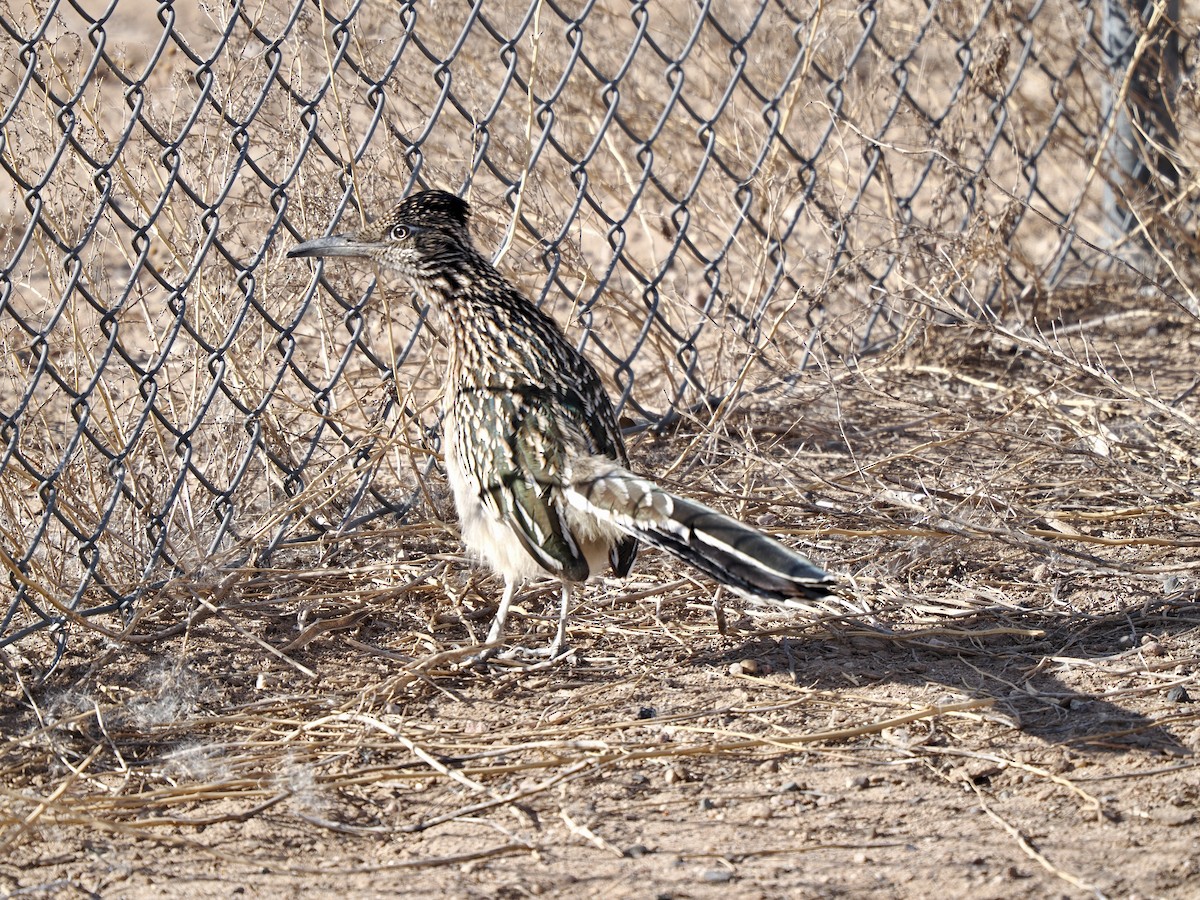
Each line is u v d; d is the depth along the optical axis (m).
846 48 10.50
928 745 5.92
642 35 9.07
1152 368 9.89
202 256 7.53
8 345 7.54
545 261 9.01
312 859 5.28
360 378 9.16
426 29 9.80
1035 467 8.59
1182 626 6.87
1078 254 11.27
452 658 6.86
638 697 6.48
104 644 7.06
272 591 7.56
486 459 6.75
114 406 8.16
